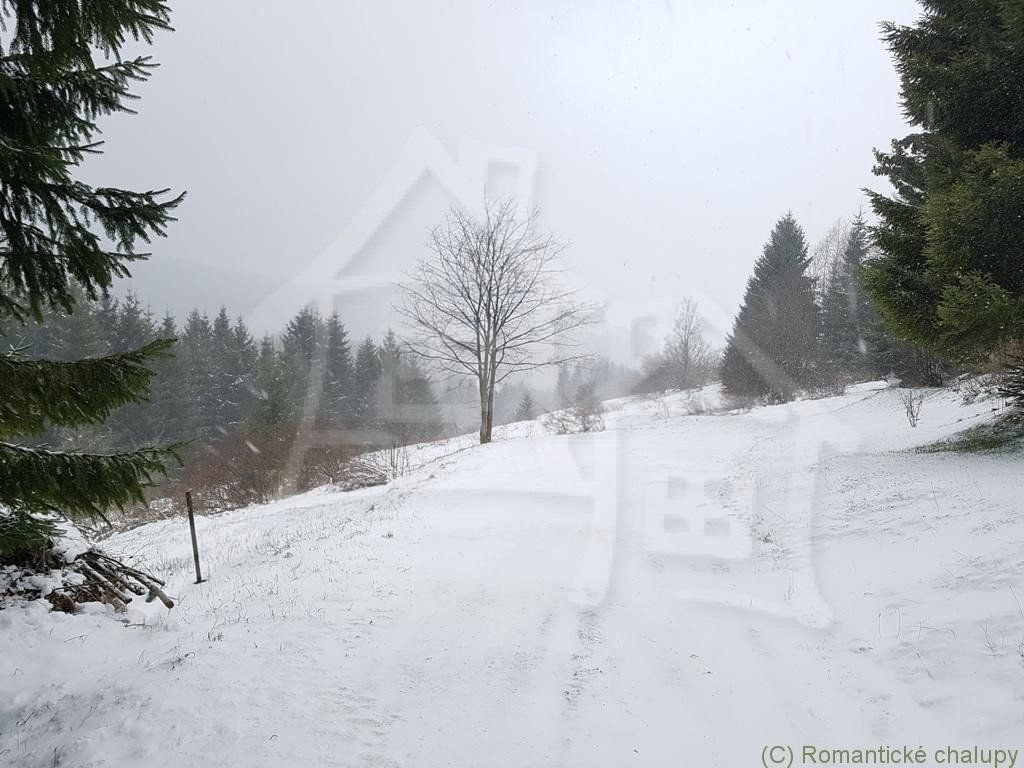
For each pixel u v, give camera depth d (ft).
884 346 73.46
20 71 12.35
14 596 18.38
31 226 12.53
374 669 13.92
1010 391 28.76
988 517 17.71
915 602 14.90
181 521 51.70
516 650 15.05
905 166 49.57
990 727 10.37
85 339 108.68
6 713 13.23
